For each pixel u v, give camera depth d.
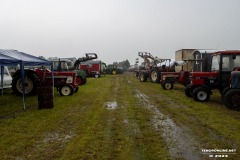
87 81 23.28
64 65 18.22
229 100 8.56
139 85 18.64
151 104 9.76
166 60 21.67
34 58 10.51
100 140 5.27
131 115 7.69
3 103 9.92
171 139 5.36
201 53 16.80
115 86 17.75
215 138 5.43
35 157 4.40
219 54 10.30
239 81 8.77
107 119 7.14
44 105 8.74
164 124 6.63
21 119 7.12
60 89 12.30
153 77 20.77
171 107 9.11
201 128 6.22
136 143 5.10
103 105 9.46
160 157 4.36
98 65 31.00
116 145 4.97
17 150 4.71
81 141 5.18
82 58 20.92
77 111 8.28
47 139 5.37
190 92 11.70
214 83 10.48
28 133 5.80
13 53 9.85
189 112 8.15
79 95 12.41
